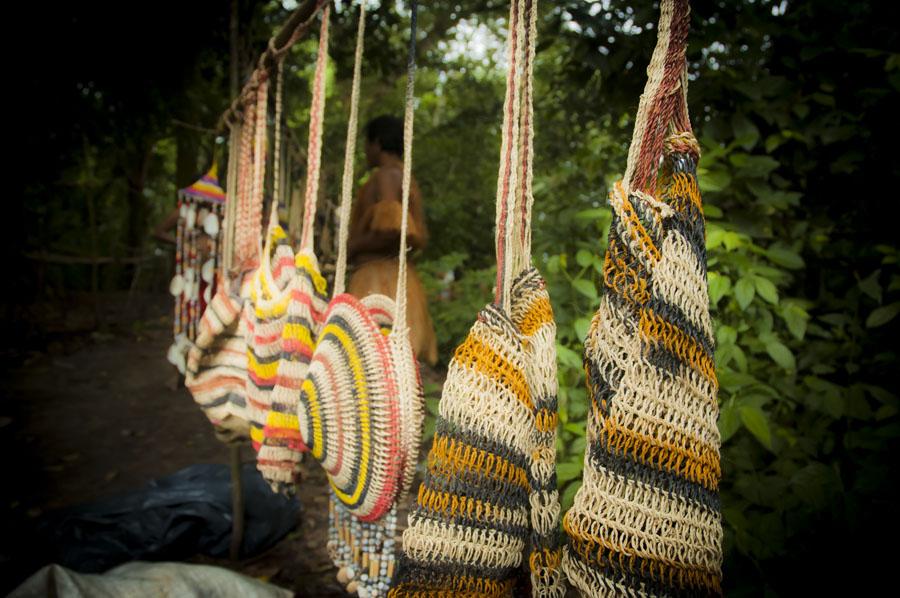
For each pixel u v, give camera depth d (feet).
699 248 2.94
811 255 8.59
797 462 7.73
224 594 6.82
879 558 6.81
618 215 2.87
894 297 8.05
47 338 22.06
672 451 2.84
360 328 4.50
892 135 7.89
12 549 9.21
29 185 20.22
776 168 8.32
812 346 8.20
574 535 2.95
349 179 5.04
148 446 14.02
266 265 6.01
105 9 15.34
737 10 8.06
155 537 9.07
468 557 3.28
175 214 13.88
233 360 6.94
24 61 16.48
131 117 19.92
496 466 3.28
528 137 3.60
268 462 5.41
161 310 28.07
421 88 29.99
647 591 2.82
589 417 3.02
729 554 6.84
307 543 10.00
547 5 9.57
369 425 4.32
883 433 7.14
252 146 7.72
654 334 2.83
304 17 5.63
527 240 3.66
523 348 3.39
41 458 13.19
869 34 8.07
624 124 9.59
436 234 25.34
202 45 16.67
